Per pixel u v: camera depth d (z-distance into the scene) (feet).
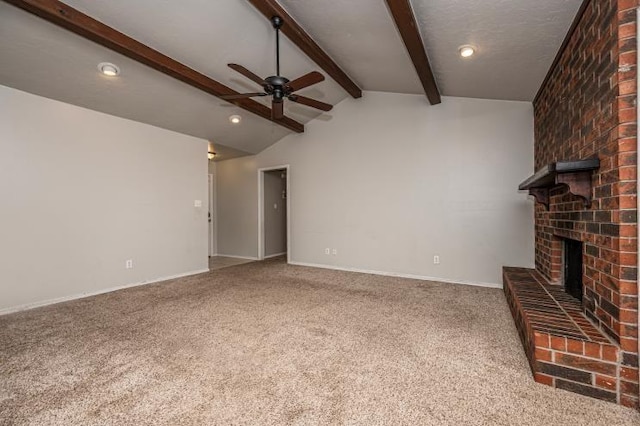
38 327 8.93
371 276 15.42
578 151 7.29
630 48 5.20
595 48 6.28
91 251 12.59
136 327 8.87
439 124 14.25
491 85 11.56
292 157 18.92
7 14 7.88
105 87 11.45
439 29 8.20
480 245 13.50
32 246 10.98
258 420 4.99
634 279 5.21
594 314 6.38
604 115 5.86
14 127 10.60
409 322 9.15
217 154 20.70
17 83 10.40
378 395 5.63
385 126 15.61
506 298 11.23
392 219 15.49
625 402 5.28
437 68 10.79
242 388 5.86
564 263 9.49
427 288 13.00
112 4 7.95
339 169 17.08
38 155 11.15
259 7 8.34
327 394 5.66
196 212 16.83
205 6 8.39
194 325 9.01
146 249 14.55
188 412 5.18
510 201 12.91
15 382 6.07
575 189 6.55
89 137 12.58
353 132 16.56
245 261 20.13
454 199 13.97
